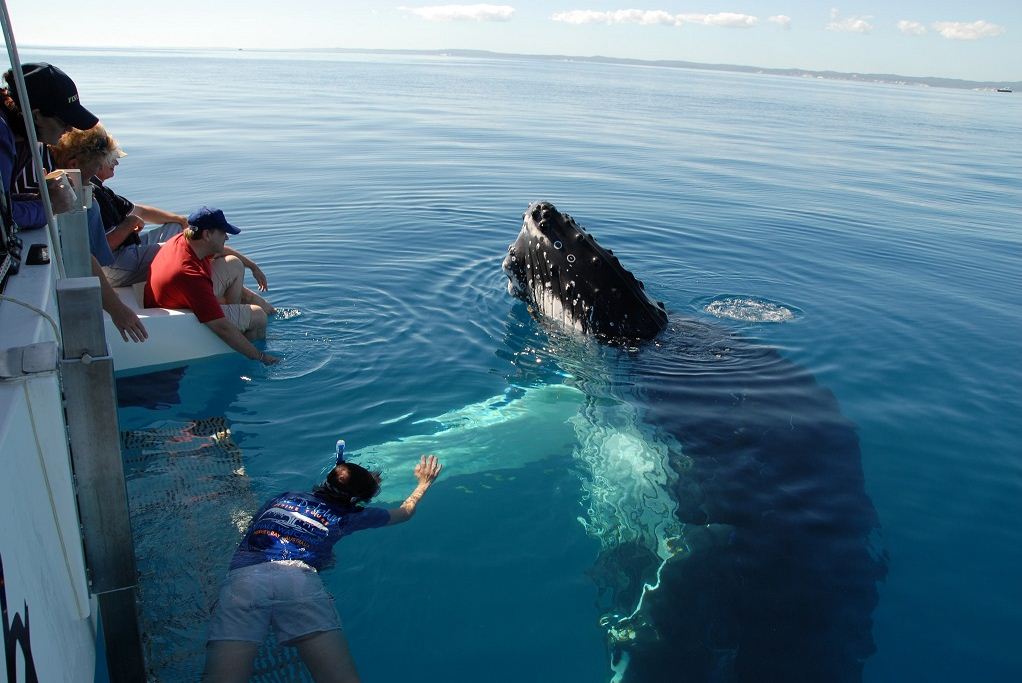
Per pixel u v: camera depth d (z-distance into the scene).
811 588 5.19
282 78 74.62
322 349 8.54
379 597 5.00
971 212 18.97
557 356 8.42
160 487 5.86
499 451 6.67
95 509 3.69
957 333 9.87
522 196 17.11
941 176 25.55
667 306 10.20
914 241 15.03
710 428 7.04
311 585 4.45
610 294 8.44
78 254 5.77
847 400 7.95
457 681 4.45
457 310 9.70
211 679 4.04
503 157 23.45
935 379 8.52
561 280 8.69
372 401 7.45
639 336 8.51
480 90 64.25
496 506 5.95
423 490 5.74
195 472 6.11
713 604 5.01
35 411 3.16
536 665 4.57
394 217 14.51
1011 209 19.86
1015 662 4.79
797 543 5.62
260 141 25.05
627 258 12.50
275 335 8.84
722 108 55.81
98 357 3.47
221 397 7.42
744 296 10.84
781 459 6.62
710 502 6.06
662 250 13.08
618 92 71.19
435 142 26.50
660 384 7.80
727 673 4.48
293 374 7.96
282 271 10.99
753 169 23.75
